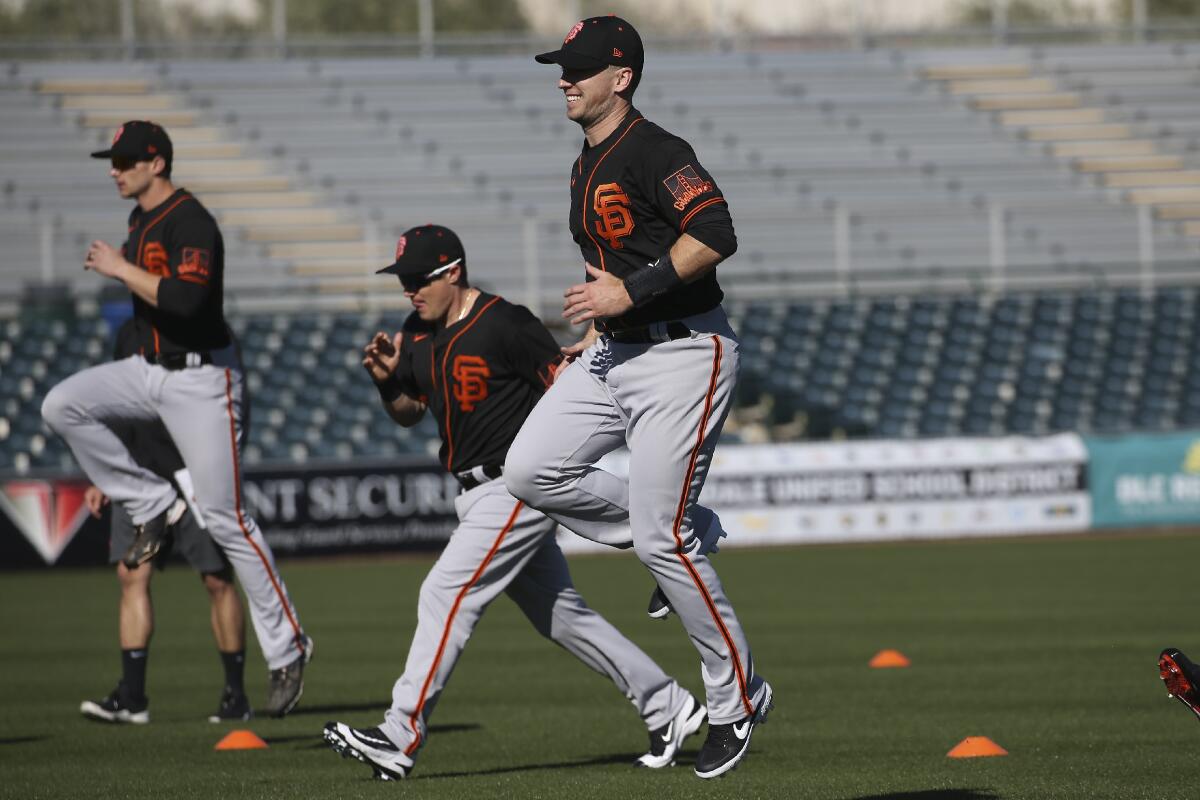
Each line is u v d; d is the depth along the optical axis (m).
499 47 114.94
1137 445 73.44
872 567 59.62
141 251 25.42
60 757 23.86
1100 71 113.81
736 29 130.12
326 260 91.25
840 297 88.25
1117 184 103.94
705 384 17.59
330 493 65.50
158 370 25.83
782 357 85.50
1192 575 53.91
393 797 19.66
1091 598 47.28
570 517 19.36
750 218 98.06
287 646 26.44
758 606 47.19
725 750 18.19
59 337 80.62
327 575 60.28
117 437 26.03
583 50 17.59
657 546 17.84
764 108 107.75
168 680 33.97
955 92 111.00
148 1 116.94
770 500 70.31
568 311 16.92
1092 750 22.59
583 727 26.38
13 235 89.38
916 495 71.38
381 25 124.06
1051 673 31.64
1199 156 106.50
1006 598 47.81
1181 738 23.59
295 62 106.12
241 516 26.22
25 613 49.03
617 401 18.22
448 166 99.81
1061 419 84.12
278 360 81.31
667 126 105.12
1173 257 98.25
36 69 101.62
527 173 99.88
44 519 63.12
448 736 25.47
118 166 25.48
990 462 71.94
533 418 18.89
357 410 79.25
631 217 17.64
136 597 27.83
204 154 97.69
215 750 24.34
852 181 102.00
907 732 24.81
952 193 102.06
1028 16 147.88
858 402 83.94
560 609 21.84
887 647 36.81
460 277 21.70
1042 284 94.12
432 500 66.75
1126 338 88.69
